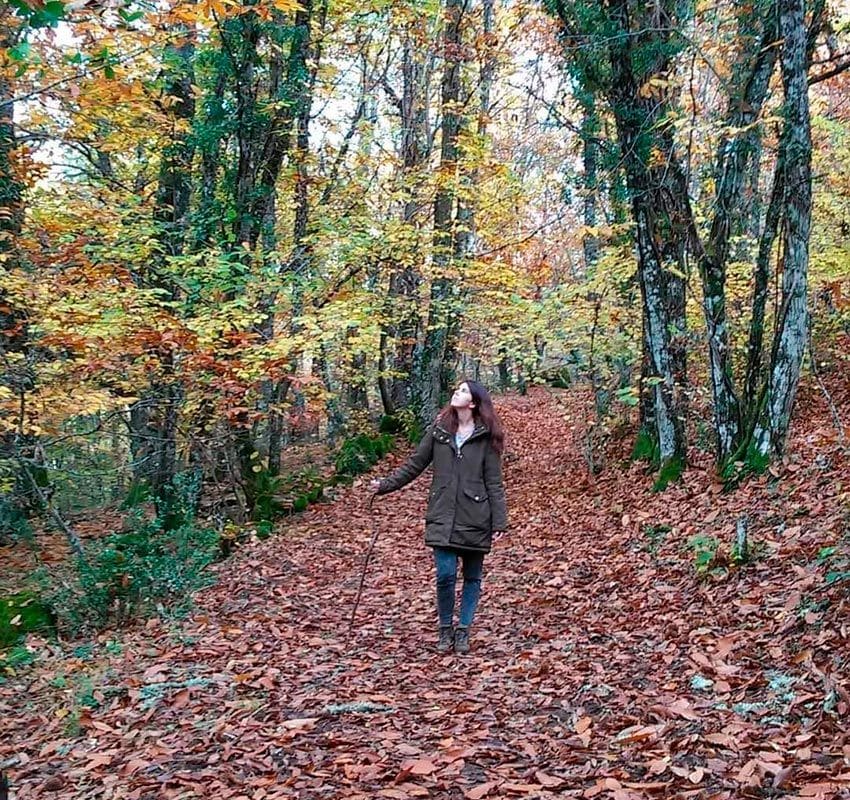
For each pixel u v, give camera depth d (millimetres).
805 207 9000
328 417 19641
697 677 4738
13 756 4738
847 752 3324
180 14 6629
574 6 9891
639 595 7004
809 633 4922
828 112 16062
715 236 10102
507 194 16188
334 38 16500
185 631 7156
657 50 9547
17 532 12734
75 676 6160
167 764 4180
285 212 17016
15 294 9438
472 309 16891
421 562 9867
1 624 7477
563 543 10156
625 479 12953
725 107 10250
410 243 13727
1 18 6293
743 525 6938
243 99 13094
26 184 10562
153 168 15141
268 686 5355
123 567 7805
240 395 10781
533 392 33531
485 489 6105
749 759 3488
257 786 3725
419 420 19109
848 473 8203
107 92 8289
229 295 11625
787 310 9188
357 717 4598
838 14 10625
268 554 10547
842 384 12836
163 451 12047
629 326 14617
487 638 6367
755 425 9516
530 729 4266
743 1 9070
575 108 11930
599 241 16797
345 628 7043
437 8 16391
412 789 3514
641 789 3289
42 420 9859
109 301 9836
